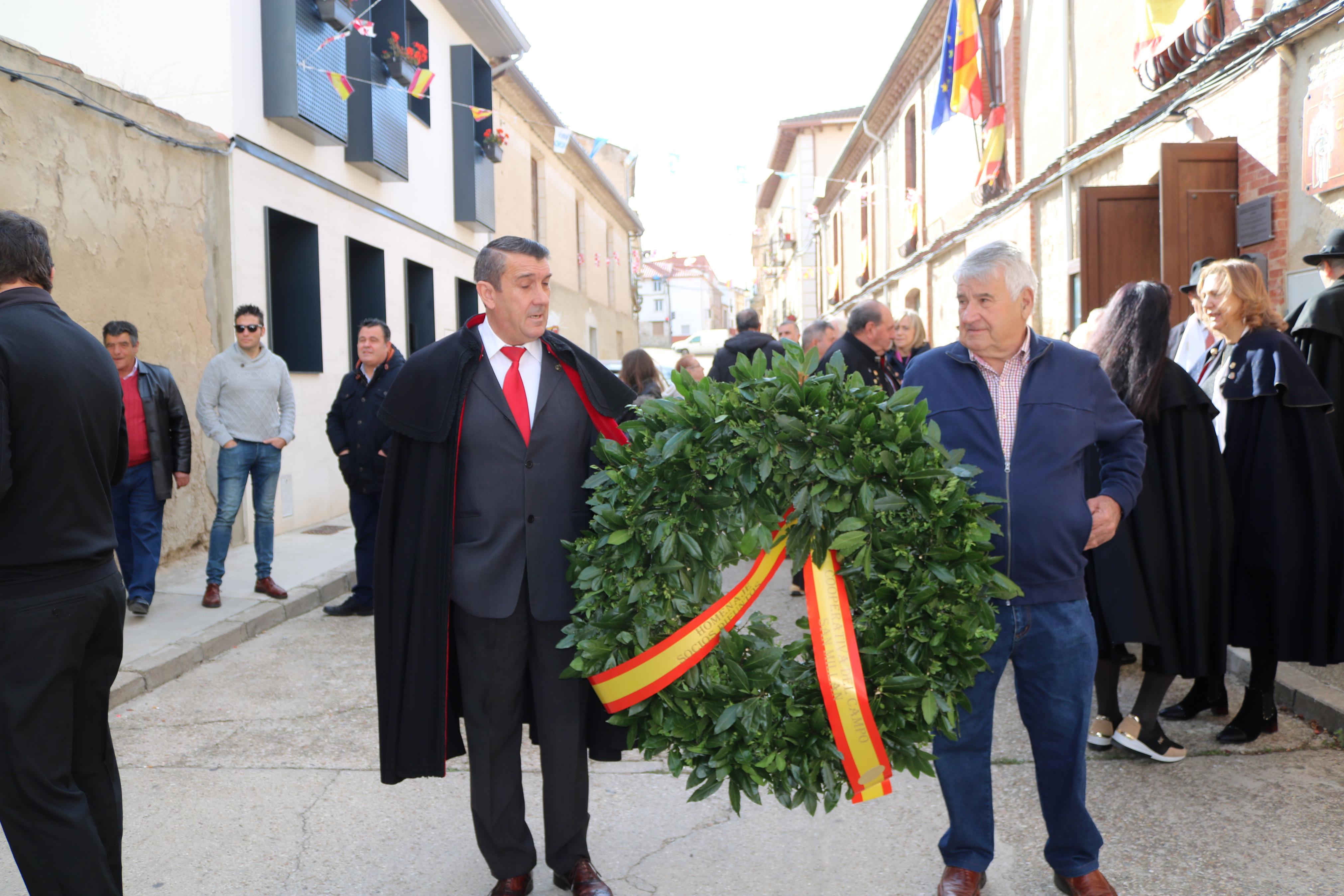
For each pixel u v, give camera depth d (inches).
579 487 100.3
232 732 155.5
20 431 81.7
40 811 82.1
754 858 113.7
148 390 214.1
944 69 456.4
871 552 84.3
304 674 187.0
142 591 215.0
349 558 291.6
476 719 99.2
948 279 594.9
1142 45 304.2
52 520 83.5
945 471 83.5
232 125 300.7
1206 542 133.0
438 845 117.0
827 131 1192.2
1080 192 305.9
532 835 118.3
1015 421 98.3
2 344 81.0
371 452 227.3
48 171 222.4
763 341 269.4
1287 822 117.4
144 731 156.2
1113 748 142.8
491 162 567.8
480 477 98.0
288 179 338.3
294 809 127.1
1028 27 428.5
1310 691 151.8
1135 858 109.5
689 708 85.7
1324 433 137.3
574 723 101.0
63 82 228.4
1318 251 225.6
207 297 293.6
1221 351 152.9
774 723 84.7
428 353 99.4
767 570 86.2
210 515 295.1
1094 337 138.4
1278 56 236.2
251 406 232.2
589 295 933.2
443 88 512.1
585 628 89.5
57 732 83.7
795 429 82.6
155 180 265.3
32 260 87.3
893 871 110.0
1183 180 257.0
